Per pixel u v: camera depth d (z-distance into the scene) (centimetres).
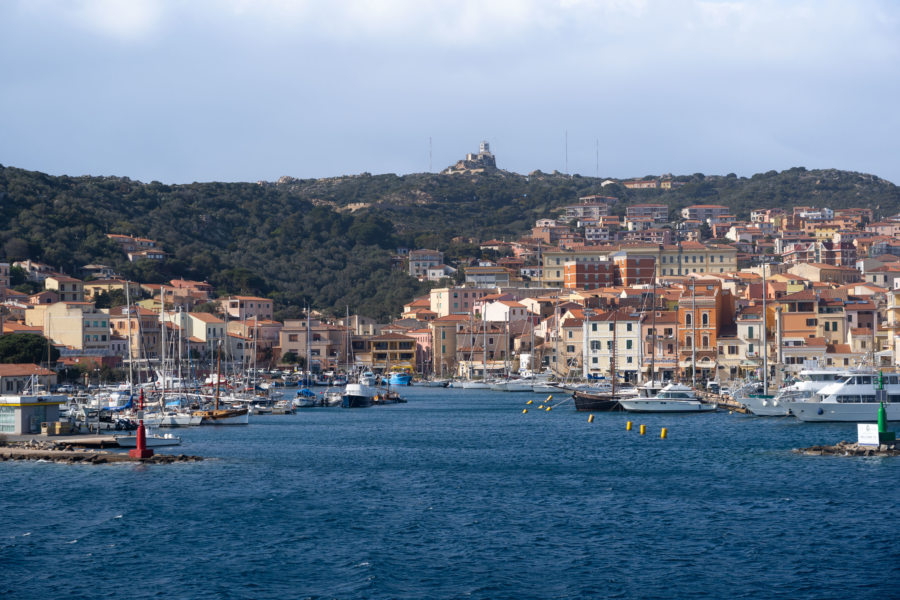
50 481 13575
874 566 9088
